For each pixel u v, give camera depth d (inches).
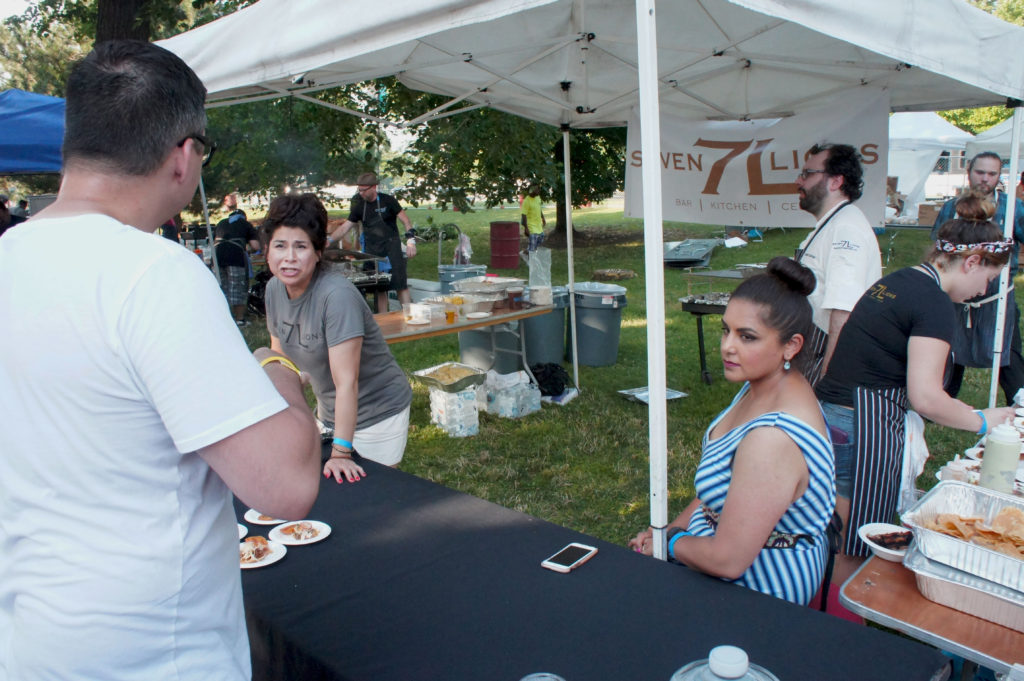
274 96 146.6
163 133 37.2
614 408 217.8
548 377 224.1
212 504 38.9
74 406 34.2
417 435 199.3
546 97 173.8
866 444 90.5
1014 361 166.9
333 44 92.1
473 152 373.4
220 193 650.8
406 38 83.5
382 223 319.6
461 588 59.7
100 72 36.4
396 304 337.7
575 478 169.0
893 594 61.6
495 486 165.0
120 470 35.0
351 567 63.9
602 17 140.5
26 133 229.8
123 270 34.2
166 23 402.3
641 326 334.0
